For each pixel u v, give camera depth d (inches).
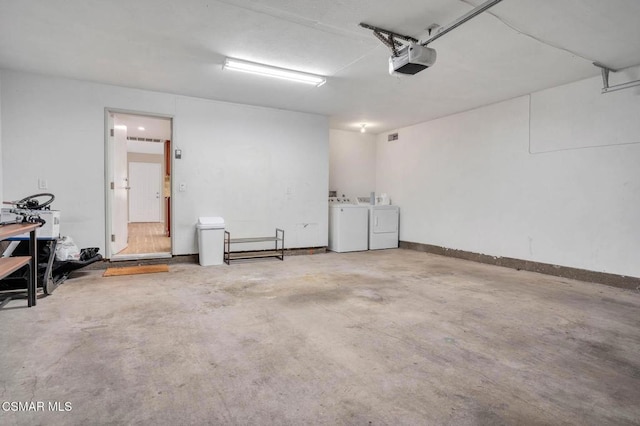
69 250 150.6
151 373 74.9
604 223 155.9
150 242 253.6
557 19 103.3
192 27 116.5
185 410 62.2
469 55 135.1
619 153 150.4
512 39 120.9
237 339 93.6
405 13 106.7
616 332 101.0
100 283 149.7
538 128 180.5
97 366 77.4
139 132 306.5
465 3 100.9
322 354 85.4
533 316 113.9
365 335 97.5
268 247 223.9
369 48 132.1
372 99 197.9
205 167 201.8
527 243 186.2
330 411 62.6
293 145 228.4
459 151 225.8
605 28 107.6
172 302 124.6
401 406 64.4
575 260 166.2
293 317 111.1
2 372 74.0
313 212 238.4
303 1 100.6
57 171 166.6
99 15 108.7
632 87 144.0
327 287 148.7
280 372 76.4
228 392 68.2
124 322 104.2
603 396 68.6
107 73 160.1
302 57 140.6
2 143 156.5
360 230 254.7
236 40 126.2
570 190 167.6
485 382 73.3
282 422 59.3
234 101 205.6
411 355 85.5
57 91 165.6
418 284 155.3
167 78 166.1
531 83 167.8
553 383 73.2
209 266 189.3
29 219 121.8
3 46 131.8
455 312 117.4
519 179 189.9
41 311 112.7
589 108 159.9
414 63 114.0
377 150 302.5
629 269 148.3
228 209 209.5
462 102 201.5
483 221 209.8
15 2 101.4
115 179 192.1
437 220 242.1
